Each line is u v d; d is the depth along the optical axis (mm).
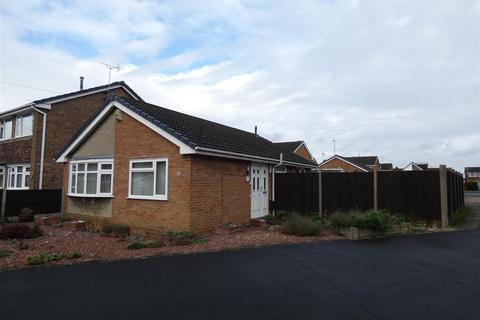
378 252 8398
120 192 12492
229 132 16984
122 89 24156
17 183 20719
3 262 7395
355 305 4938
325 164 41906
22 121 21078
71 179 14555
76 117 21219
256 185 14508
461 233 11344
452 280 6137
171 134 10883
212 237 10430
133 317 4516
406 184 13391
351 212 11805
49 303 5012
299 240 9914
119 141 12711
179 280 6117
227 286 5785
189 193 10531
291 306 4895
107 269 6859
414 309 4797
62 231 12102
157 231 11234
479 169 89125
